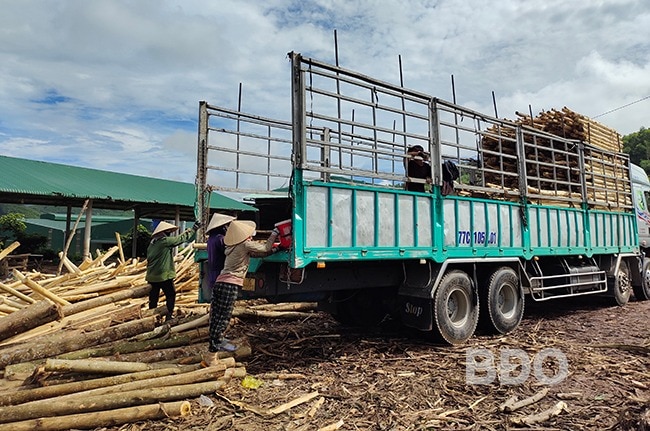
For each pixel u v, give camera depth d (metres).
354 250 5.15
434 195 6.08
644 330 7.27
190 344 5.39
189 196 19.73
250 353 5.37
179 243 6.45
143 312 6.38
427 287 6.04
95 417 3.61
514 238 7.26
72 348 4.76
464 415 3.94
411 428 3.68
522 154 7.53
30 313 4.84
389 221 5.54
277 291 5.31
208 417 3.85
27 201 16.22
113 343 5.02
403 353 5.91
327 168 4.99
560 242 8.16
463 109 6.54
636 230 10.38
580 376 4.93
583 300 10.46
